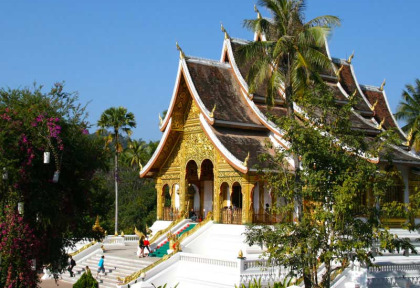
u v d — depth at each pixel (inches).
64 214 794.8
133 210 2349.9
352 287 931.3
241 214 1195.3
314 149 749.9
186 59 1355.8
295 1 1011.3
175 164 1430.9
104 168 856.9
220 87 1362.0
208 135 1250.0
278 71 1014.4
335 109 795.4
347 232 738.8
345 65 1600.6
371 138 1364.4
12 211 746.2
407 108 2098.9
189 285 1071.0
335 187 727.1
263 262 980.6
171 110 1381.6
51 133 746.8
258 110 1316.4
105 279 1187.9
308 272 732.7
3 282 738.2
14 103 782.5
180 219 1370.6
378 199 761.0
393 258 1011.3
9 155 744.3
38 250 754.8
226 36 1429.6
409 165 1315.2
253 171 1170.6
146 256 1300.4
